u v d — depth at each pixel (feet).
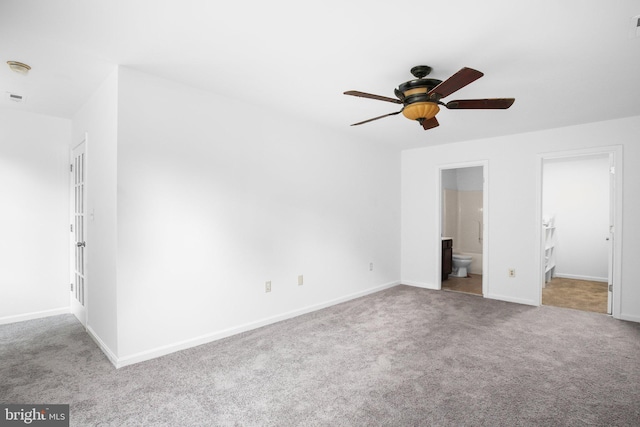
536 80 8.59
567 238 19.56
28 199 11.58
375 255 16.11
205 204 9.59
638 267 11.70
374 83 8.94
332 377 7.64
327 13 5.80
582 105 10.56
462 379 7.57
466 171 21.81
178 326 9.04
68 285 12.38
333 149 13.79
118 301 7.97
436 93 6.99
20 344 9.36
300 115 11.87
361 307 13.41
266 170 11.23
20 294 11.43
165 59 7.61
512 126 13.03
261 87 9.30
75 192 11.86
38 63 7.79
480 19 5.94
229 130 10.14
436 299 14.66
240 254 10.46
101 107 9.05
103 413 6.24
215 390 7.06
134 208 8.21
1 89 9.46
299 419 6.11
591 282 18.26
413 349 9.21
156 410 6.35
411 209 17.57
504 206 14.55
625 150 11.91
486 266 14.99
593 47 6.88
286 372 7.88
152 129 8.51
